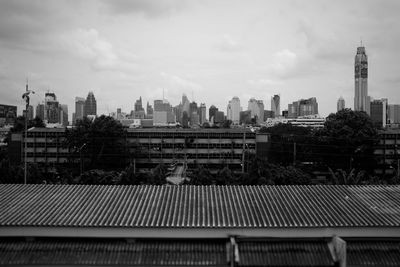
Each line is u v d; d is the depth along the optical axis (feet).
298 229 59.98
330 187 77.92
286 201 70.90
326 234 60.08
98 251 59.26
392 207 67.97
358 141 233.76
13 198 71.61
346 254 58.39
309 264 57.72
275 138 303.27
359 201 70.90
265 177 156.25
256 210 66.64
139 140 285.43
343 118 243.40
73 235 60.18
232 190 76.48
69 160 273.75
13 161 281.33
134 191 75.77
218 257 58.59
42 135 283.59
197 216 63.93
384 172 261.65
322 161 249.75
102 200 71.00
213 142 285.43
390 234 60.18
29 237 60.34
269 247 59.77
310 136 264.11
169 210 66.49
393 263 57.88
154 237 60.13
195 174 168.25
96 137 258.37
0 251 59.16
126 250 59.41
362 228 60.08
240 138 284.41
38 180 187.73
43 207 67.36
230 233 59.88
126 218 62.90
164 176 176.96
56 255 58.70
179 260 58.08
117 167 269.85
